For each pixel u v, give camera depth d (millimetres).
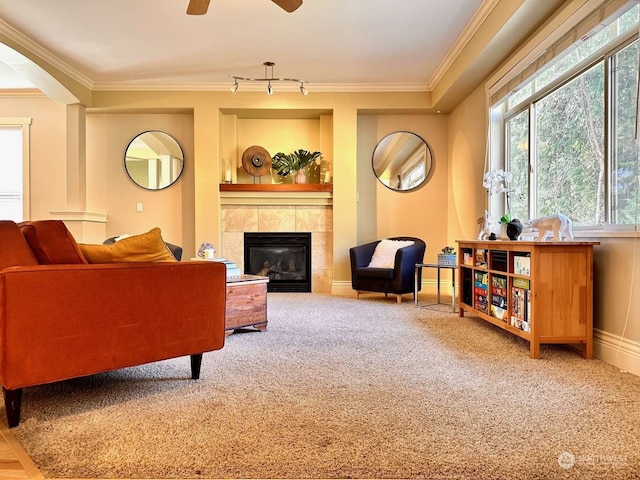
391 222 5914
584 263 2605
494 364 2455
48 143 5793
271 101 5527
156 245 2059
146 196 5875
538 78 3586
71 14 3684
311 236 5734
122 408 1820
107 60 4684
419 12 3658
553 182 3393
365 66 4887
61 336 1703
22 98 5777
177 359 2570
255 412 1766
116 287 1855
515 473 1297
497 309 3156
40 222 1861
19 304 1606
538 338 2580
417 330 3352
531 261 2611
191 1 2545
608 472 1303
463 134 5227
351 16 3717
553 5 3002
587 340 2588
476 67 4148
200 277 2146
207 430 1597
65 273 1715
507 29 3363
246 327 3395
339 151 5547
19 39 4078
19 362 1605
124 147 5859
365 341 2996
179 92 5500
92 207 5867
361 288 4969
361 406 1822
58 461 1379
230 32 4020
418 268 4852
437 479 1268
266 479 1271
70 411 1790
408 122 5895
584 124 2973
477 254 3609
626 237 2393
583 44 2916
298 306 4508
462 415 1727
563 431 1579
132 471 1316
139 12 3643
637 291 2305
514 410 1778
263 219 5715
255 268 5762
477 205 4777
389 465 1341
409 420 1678
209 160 5527
